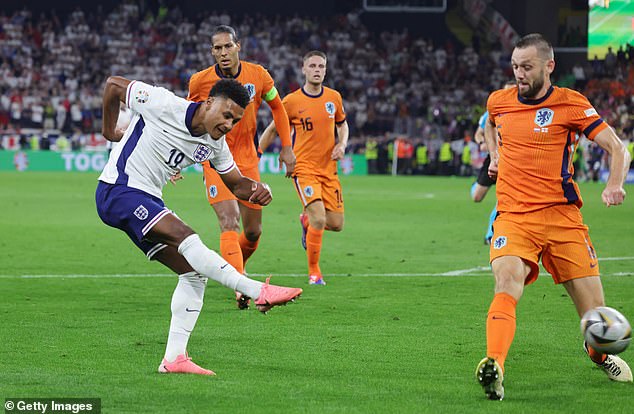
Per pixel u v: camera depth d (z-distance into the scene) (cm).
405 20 12644
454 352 1734
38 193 6594
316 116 2822
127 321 2023
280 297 1421
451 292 2512
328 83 11788
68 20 11956
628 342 1394
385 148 10706
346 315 2138
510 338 1416
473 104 11562
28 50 11588
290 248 3566
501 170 1571
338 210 2892
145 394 1377
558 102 1530
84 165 10256
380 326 2002
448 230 4388
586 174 10012
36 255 3253
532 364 1653
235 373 1537
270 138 2903
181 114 1492
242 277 1453
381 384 1473
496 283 1470
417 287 2606
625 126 10800
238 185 1602
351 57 12106
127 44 11831
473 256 3375
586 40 11738
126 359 1628
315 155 2820
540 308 2258
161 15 12269
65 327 1942
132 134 1522
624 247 3709
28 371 1520
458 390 1441
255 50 11931
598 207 5988
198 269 1471
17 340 1792
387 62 12138
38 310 2156
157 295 2408
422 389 1443
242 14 12544
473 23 12419
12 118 10819
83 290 2484
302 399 1364
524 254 1491
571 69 11769
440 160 10431
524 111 1552
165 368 1528
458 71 11944
